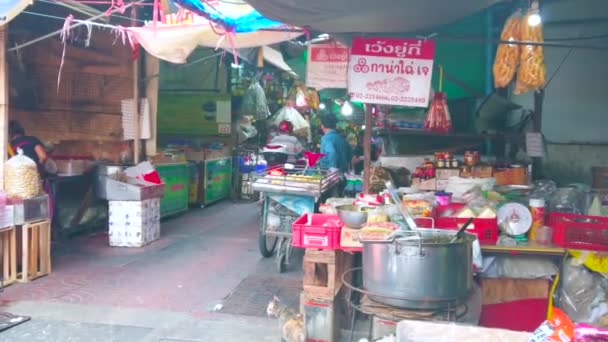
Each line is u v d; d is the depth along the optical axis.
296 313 4.09
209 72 11.94
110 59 8.14
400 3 3.72
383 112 7.93
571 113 7.48
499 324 4.18
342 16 3.99
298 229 3.91
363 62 4.52
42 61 7.82
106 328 4.34
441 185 5.79
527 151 6.28
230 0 4.95
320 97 12.34
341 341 4.09
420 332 2.48
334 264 3.92
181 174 9.73
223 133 11.93
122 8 5.31
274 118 12.82
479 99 7.26
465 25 6.68
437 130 6.47
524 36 4.25
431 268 2.84
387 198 4.45
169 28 5.58
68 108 8.12
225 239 7.81
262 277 5.88
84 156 8.15
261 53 7.78
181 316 4.64
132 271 6.02
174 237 7.89
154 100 8.32
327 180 6.31
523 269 4.08
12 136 6.74
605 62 7.25
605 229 3.83
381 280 2.95
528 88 4.36
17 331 4.25
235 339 4.17
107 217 8.20
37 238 5.71
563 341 2.19
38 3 6.96
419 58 4.43
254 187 5.95
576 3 7.17
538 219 4.09
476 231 3.95
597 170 5.87
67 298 5.06
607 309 3.97
